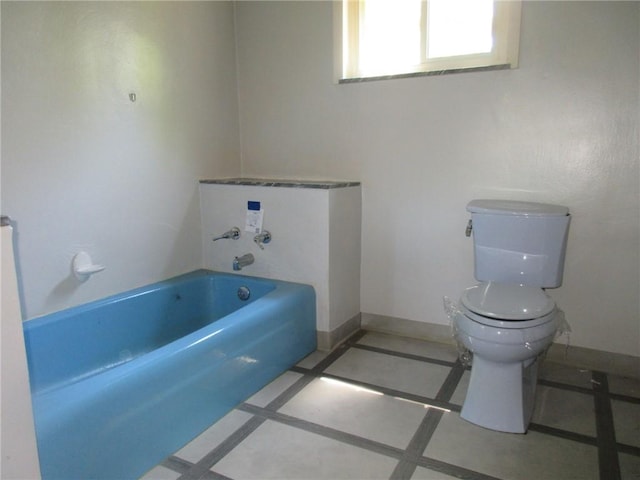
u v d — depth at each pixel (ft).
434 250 7.71
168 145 7.62
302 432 5.35
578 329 6.84
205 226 8.55
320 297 7.57
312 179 8.64
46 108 5.71
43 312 5.92
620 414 5.67
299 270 7.70
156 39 7.20
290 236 7.69
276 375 6.72
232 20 8.83
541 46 6.42
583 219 6.54
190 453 4.99
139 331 7.05
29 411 3.17
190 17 7.84
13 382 3.05
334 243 7.50
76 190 6.17
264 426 5.48
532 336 4.94
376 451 5.00
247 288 7.91
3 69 5.23
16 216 5.51
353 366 7.06
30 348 5.62
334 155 8.34
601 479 4.54
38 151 5.67
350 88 7.98
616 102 6.10
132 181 7.02
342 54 7.93
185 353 5.07
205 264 8.72
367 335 8.29
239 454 4.97
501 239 6.37
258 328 6.24
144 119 7.12
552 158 6.59
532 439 5.19
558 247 6.15
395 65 7.77
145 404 4.62
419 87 7.38
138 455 4.58
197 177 8.32
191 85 7.98
